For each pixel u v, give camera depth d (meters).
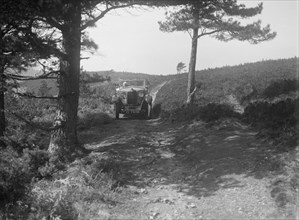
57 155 8.45
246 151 8.22
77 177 7.05
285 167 6.49
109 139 11.88
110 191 6.67
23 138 9.87
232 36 18.72
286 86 18.39
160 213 5.84
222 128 11.13
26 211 5.87
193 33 19.31
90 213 5.69
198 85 23.59
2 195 6.16
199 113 13.68
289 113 10.27
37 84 37.41
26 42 7.13
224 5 17.34
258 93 19.58
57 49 8.08
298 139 7.69
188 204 6.12
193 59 19.47
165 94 25.55
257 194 5.93
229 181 6.75
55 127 8.97
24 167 7.36
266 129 9.43
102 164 7.81
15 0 6.30
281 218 5.00
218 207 5.82
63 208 5.71
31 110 16.19
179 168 8.26
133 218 5.64
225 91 23.02
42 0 6.30
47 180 7.27
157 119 16.78
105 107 21.19
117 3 9.02
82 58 9.43
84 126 14.36
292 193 5.51
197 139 10.38
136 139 11.62
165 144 10.88
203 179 7.21
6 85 7.61
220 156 8.33
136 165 8.71
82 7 7.60
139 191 6.92
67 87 9.21
